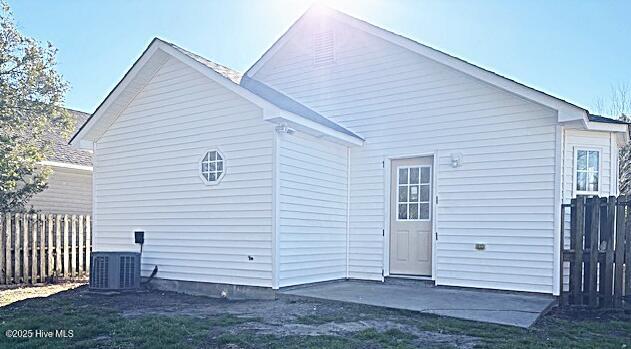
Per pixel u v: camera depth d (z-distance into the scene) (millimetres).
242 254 8117
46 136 15500
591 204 7422
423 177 9250
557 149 7828
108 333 5453
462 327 5691
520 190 8125
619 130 8359
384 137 9641
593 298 7258
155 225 9258
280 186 7918
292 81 11086
